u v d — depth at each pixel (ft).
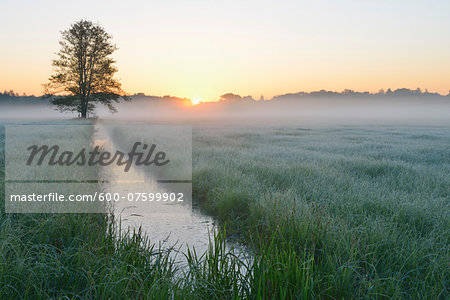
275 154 48.08
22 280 10.69
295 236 15.90
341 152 53.98
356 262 12.78
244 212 22.65
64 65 148.66
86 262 11.79
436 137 91.71
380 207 20.27
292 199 21.03
